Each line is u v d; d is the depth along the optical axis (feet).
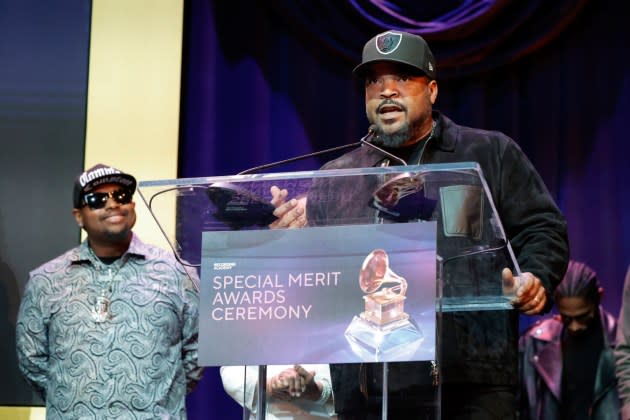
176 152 26.76
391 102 15.64
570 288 24.93
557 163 26.45
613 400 24.38
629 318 22.53
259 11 27.35
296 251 11.42
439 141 15.93
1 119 26.89
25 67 27.12
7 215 26.48
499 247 11.78
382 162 16.17
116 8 27.35
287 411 13.33
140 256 19.80
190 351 19.81
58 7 27.32
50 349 19.43
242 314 11.42
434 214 11.57
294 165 27.09
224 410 25.66
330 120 27.27
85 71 27.09
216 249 11.66
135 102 26.96
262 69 27.20
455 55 26.55
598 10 26.40
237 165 26.94
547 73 26.73
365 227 11.27
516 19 26.30
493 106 26.99
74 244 26.30
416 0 26.78
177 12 27.30
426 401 11.92
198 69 27.20
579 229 26.00
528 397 24.86
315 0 27.17
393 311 11.00
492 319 13.58
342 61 27.43
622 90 26.05
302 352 11.16
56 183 26.61
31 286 19.86
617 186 25.86
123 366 18.80
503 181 15.52
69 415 18.67
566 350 24.86
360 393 12.32
